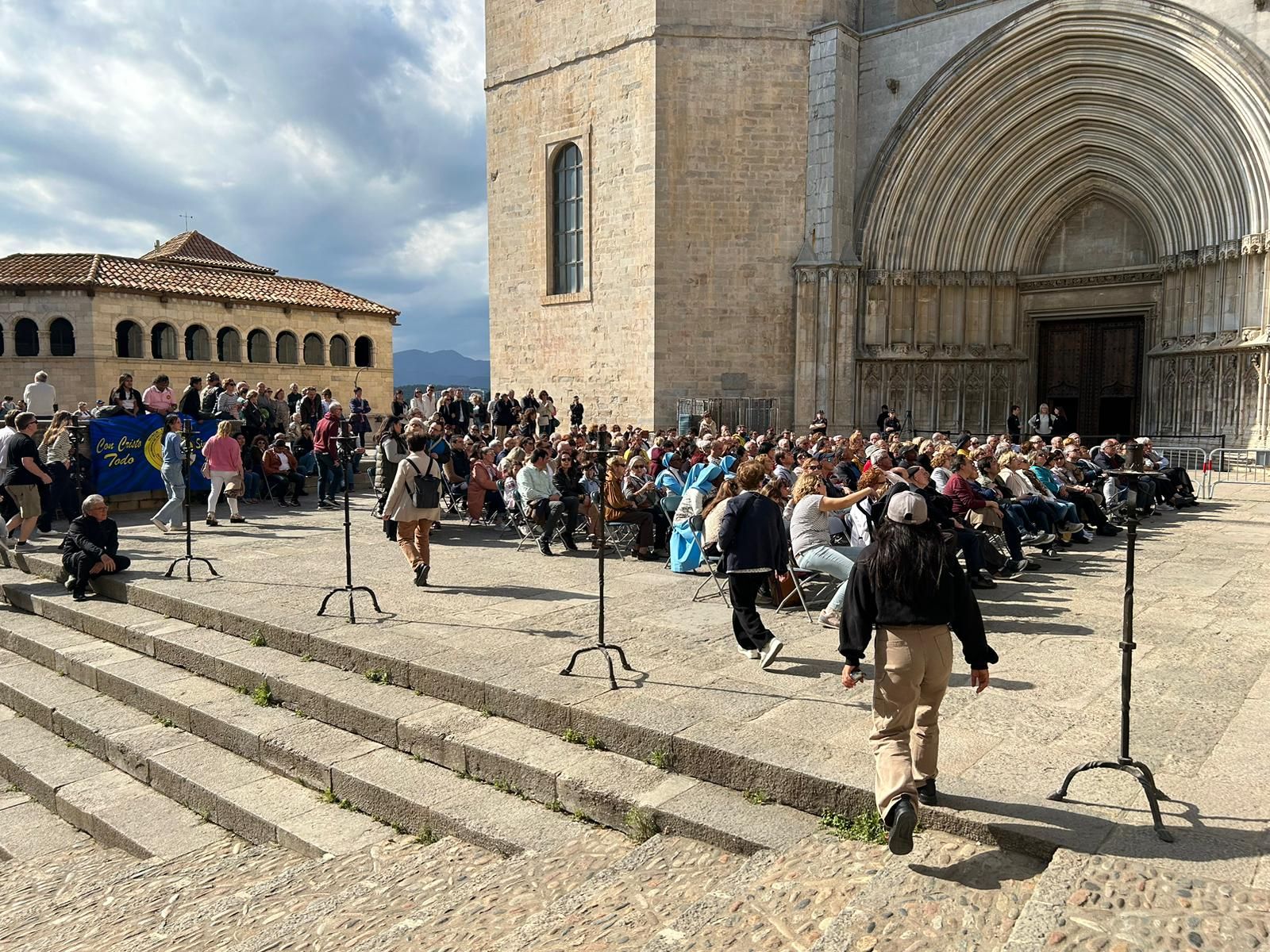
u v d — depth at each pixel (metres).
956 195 24.50
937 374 25.12
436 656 7.30
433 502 9.91
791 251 25.16
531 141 28.22
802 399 25.12
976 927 3.63
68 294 32.03
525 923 4.16
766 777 5.13
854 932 3.62
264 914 4.75
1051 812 4.44
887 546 4.48
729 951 3.65
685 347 25.23
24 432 12.48
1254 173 19.50
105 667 8.63
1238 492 18.34
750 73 24.73
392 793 5.82
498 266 29.66
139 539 13.54
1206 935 3.29
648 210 25.11
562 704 6.14
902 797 4.11
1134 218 23.38
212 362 35.28
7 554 12.38
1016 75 22.83
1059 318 24.75
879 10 25.97
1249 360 20.05
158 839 6.19
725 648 7.54
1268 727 5.58
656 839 4.95
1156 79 20.86
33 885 5.72
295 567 11.23
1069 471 13.84
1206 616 8.49
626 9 25.23
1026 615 8.61
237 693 7.84
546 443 13.31
